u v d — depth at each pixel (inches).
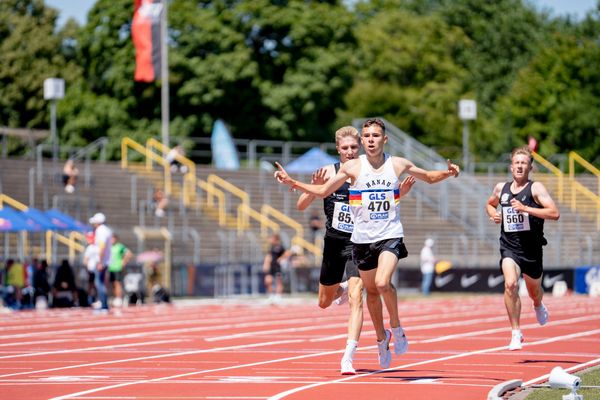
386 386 751.1
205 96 4028.1
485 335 1266.0
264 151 4131.4
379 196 779.4
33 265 2039.9
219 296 2386.8
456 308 1943.9
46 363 952.9
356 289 818.2
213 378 816.3
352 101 4884.4
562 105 4704.7
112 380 806.5
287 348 1103.0
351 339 816.3
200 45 4069.9
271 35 4175.7
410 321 1557.6
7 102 4443.9
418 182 3110.2
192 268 2362.2
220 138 3228.3
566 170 4611.2
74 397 700.0
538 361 939.3
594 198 3245.6
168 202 2726.4
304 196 848.3
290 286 2461.9
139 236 2348.7
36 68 4507.9
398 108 4923.7
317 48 4163.4
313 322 1568.7
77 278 2178.9
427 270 2501.2
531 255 943.7
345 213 840.3
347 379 799.1
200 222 2719.0
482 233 2992.1
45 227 1975.9
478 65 5723.4
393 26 5285.4
